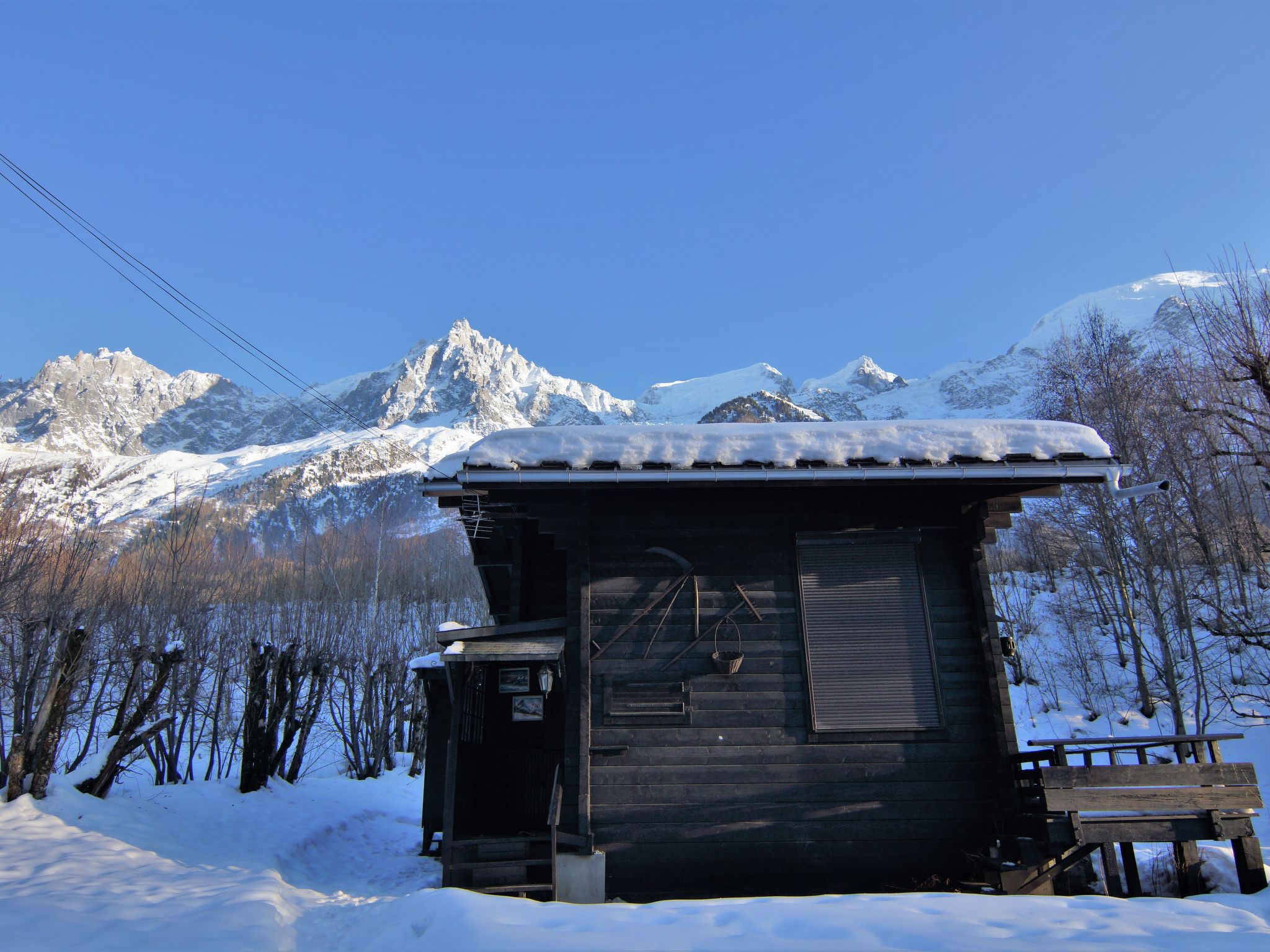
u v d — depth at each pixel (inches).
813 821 317.7
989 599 342.3
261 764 619.5
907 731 329.1
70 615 547.5
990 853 310.5
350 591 1396.4
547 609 441.1
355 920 291.7
